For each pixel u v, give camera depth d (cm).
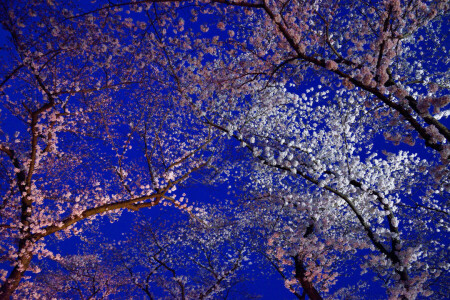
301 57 522
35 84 854
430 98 454
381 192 833
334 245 773
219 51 967
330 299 1202
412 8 579
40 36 623
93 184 1055
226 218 1409
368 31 655
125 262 1608
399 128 954
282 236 991
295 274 930
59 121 938
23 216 800
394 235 759
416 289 680
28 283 862
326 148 974
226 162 1203
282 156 801
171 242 1614
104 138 1059
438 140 475
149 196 888
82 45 645
